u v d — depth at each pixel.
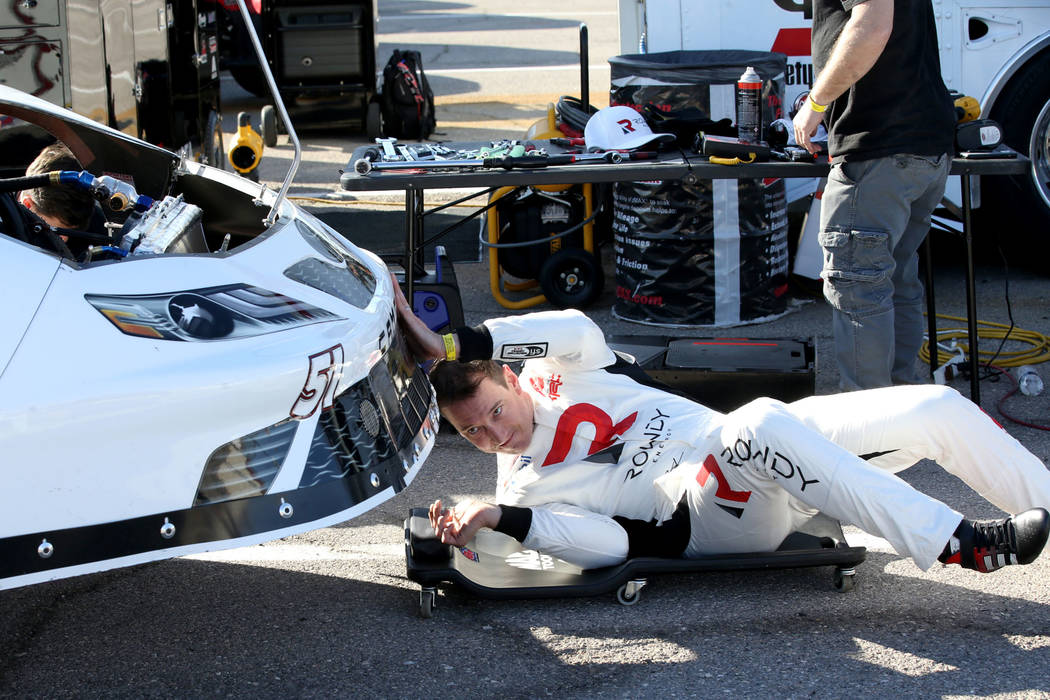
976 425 2.87
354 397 2.60
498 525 2.90
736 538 2.99
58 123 3.41
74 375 2.23
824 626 2.89
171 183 3.54
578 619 2.96
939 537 2.67
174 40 6.20
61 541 2.22
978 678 2.64
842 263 4.07
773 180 5.49
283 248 2.81
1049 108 5.96
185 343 2.35
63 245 2.73
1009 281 6.27
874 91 3.88
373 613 3.03
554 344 2.97
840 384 4.54
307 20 9.89
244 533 2.36
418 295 4.41
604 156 4.37
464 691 2.64
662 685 2.65
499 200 5.35
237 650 2.84
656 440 3.05
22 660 2.81
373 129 10.05
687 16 6.08
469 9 19.61
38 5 5.06
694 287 5.54
